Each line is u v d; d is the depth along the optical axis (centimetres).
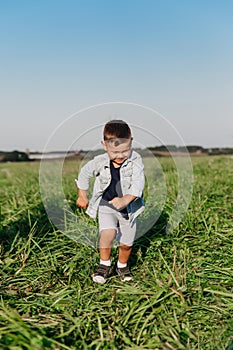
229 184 801
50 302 384
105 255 417
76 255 461
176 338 327
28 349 296
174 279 388
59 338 322
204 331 341
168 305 370
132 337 334
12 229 558
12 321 319
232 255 467
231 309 363
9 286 421
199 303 374
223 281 414
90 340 329
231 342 314
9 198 761
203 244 501
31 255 480
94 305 373
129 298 378
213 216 590
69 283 421
